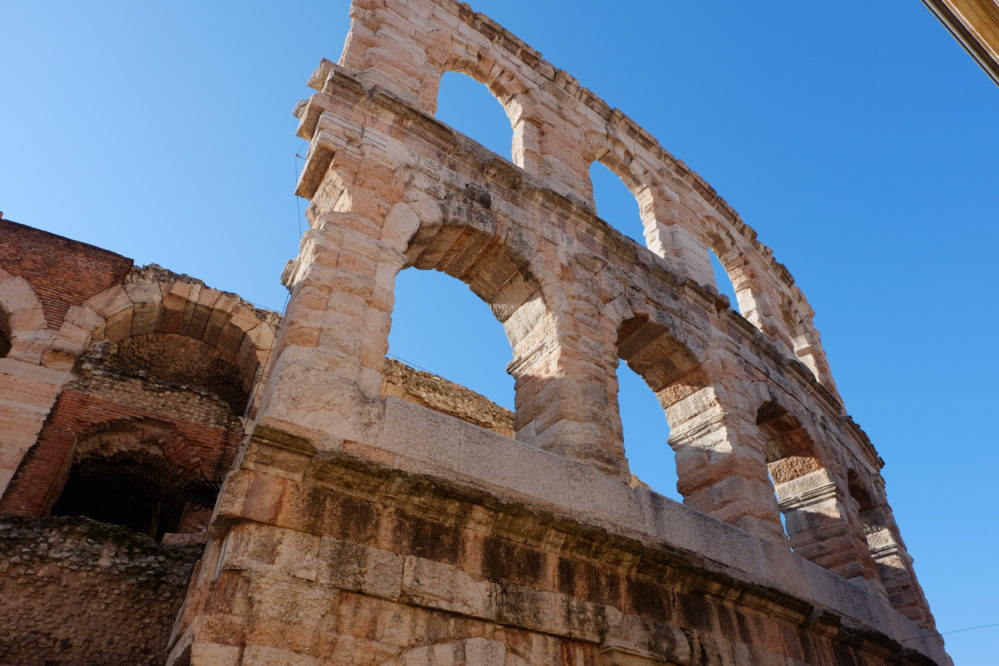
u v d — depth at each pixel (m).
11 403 17.75
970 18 7.52
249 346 23.12
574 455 13.16
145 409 19.70
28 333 19.17
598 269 17.30
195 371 25.47
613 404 14.74
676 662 11.35
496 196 16.56
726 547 13.91
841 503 19.59
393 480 9.95
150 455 19.69
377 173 14.45
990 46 7.52
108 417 19.02
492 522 10.66
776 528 15.60
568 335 15.10
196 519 18.97
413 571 9.64
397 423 10.95
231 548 8.68
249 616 8.26
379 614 9.12
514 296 16.23
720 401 17.58
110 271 21.55
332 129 14.63
